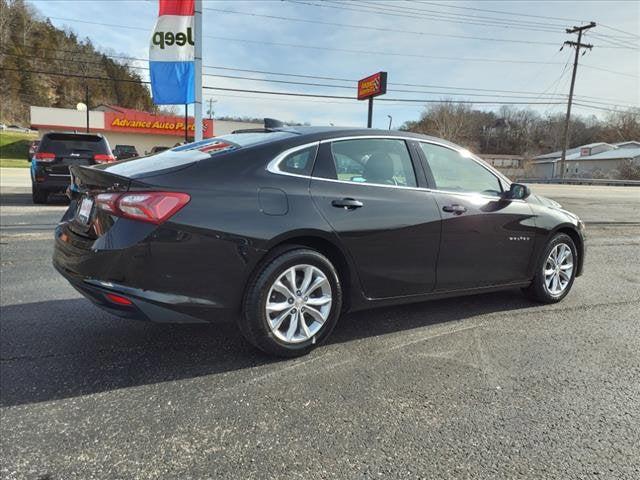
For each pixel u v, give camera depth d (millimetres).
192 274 2734
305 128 3451
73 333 3471
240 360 3082
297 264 3012
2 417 2371
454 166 3867
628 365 3170
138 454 2111
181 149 3439
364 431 2330
